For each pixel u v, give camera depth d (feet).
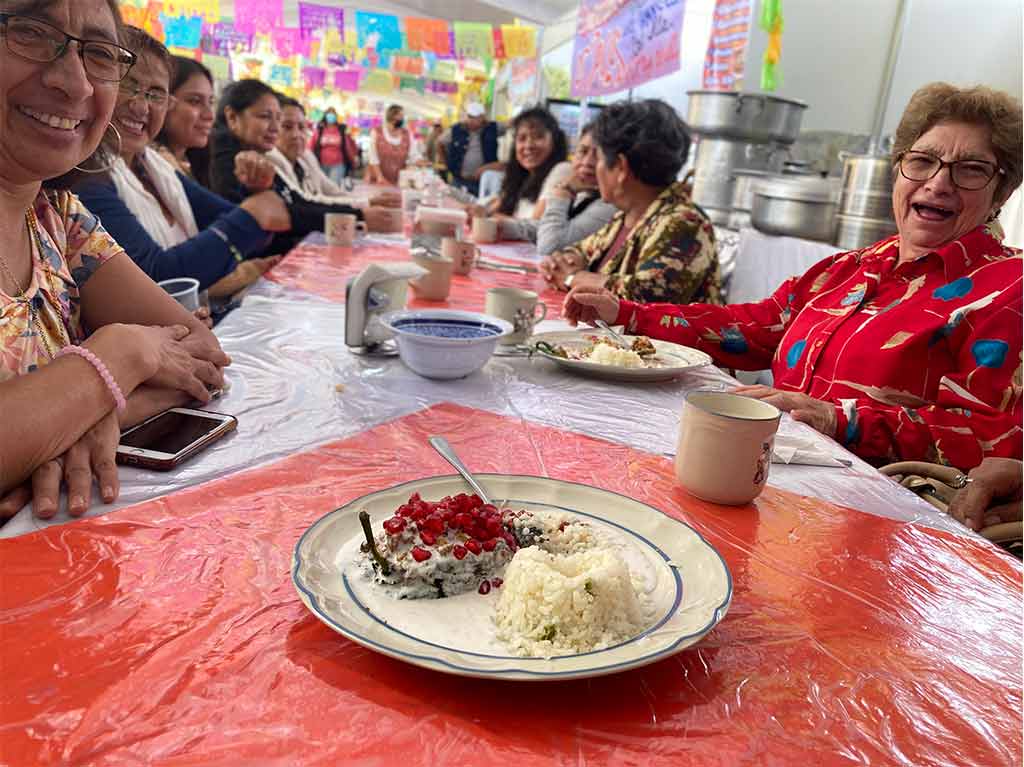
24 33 3.05
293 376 4.55
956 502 4.16
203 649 1.91
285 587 2.25
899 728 1.83
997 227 5.68
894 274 5.72
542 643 1.92
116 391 3.01
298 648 1.95
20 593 2.11
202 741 1.60
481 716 1.74
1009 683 2.07
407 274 5.23
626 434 4.03
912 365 5.30
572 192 12.34
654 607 2.17
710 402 3.39
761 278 11.63
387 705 1.76
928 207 5.42
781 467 3.78
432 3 29.84
